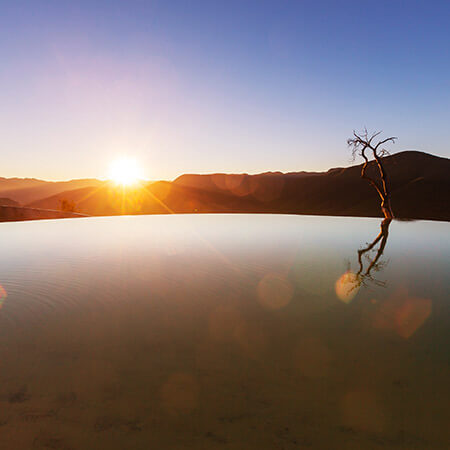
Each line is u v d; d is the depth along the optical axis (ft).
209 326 7.65
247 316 8.26
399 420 4.41
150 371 5.66
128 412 4.58
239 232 27.07
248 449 3.89
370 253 17.10
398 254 16.61
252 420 4.41
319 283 11.39
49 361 6.02
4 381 5.35
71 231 28.55
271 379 5.40
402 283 11.19
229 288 10.84
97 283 11.45
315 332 7.26
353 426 4.29
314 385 5.22
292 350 6.41
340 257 16.11
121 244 20.57
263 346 6.60
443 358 6.04
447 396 4.91
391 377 5.44
